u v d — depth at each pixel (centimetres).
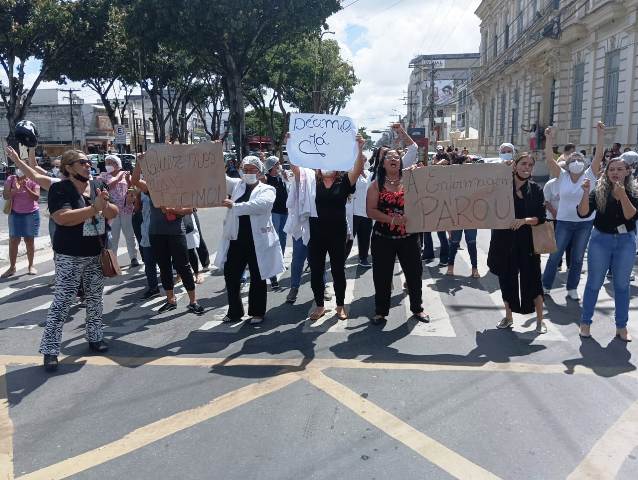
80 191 501
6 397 439
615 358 503
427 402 418
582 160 668
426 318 620
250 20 2636
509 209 552
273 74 4325
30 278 884
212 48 2850
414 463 339
